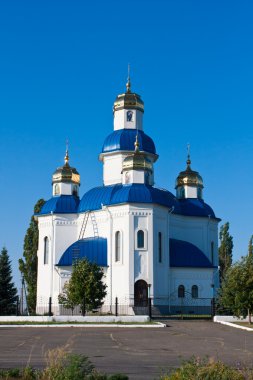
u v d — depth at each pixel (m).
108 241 68.81
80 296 53.97
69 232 74.88
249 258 50.03
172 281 69.56
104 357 26.06
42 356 26.06
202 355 27.08
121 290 66.38
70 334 38.88
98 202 72.06
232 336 38.22
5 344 31.98
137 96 79.00
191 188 80.50
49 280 73.12
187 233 77.50
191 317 59.22
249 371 18.00
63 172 77.75
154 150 77.88
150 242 67.12
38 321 49.72
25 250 87.75
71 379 17.34
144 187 69.38
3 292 75.69
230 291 49.28
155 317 58.56
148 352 28.31
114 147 76.44
